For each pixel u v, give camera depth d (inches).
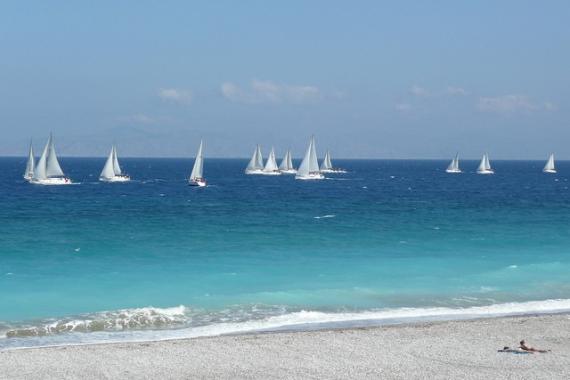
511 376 823.1
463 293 1333.7
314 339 981.2
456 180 7303.2
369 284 1398.9
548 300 1284.4
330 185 5787.4
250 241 2026.3
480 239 2106.3
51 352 899.4
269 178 7081.7
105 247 1863.9
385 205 3526.1
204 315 1141.7
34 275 1457.9
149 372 825.5
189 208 3233.3
